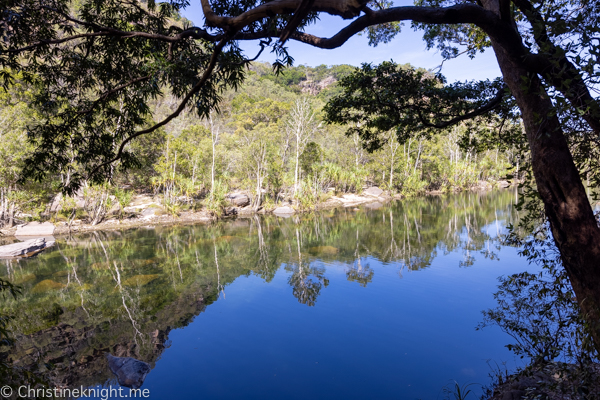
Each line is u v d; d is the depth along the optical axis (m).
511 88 3.04
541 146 2.86
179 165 32.38
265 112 60.69
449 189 48.59
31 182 22.47
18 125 20.67
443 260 13.48
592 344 2.98
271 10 2.16
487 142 6.43
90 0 4.14
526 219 4.83
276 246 18.00
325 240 18.86
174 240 20.39
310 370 6.28
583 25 2.57
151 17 4.27
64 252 17.75
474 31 6.36
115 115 4.77
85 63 4.32
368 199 40.06
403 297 9.80
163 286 11.80
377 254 15.07
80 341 7.89
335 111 6.46
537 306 6.57
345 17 2.13
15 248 17.31
